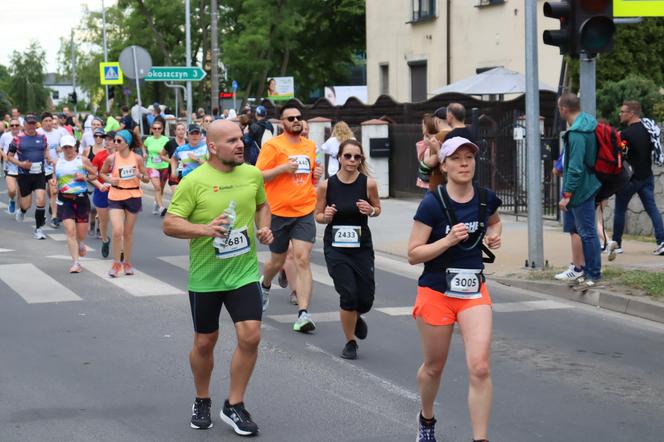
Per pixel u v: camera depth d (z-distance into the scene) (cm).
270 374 830
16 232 1869
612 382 812
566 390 786
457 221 599
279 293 1221
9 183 2108
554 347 938
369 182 889
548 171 1927
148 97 6938
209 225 646
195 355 677
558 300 1177
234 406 675
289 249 1138
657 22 2352
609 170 1151
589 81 1242
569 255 1427
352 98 3002
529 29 1312
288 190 1019
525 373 840
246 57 5466
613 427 690
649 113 2094
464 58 3359
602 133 1147
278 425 692
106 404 743
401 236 1722
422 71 3650
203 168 661
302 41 5844
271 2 5478
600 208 1455
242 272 664
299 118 1028
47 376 823
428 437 634
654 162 1474
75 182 1377
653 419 709
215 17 3738
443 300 603
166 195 2684
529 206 1327
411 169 2369
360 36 5772
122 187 1335
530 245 1330
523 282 1252
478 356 584
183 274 1365
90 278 1324
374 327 1023
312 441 657
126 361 873
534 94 1312
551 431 680
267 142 1034
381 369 847
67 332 992
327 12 5678
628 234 1661
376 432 675
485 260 622
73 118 3272
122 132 1331
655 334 996
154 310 1107
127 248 1352
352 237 876
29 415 714
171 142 2134
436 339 607
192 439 662
